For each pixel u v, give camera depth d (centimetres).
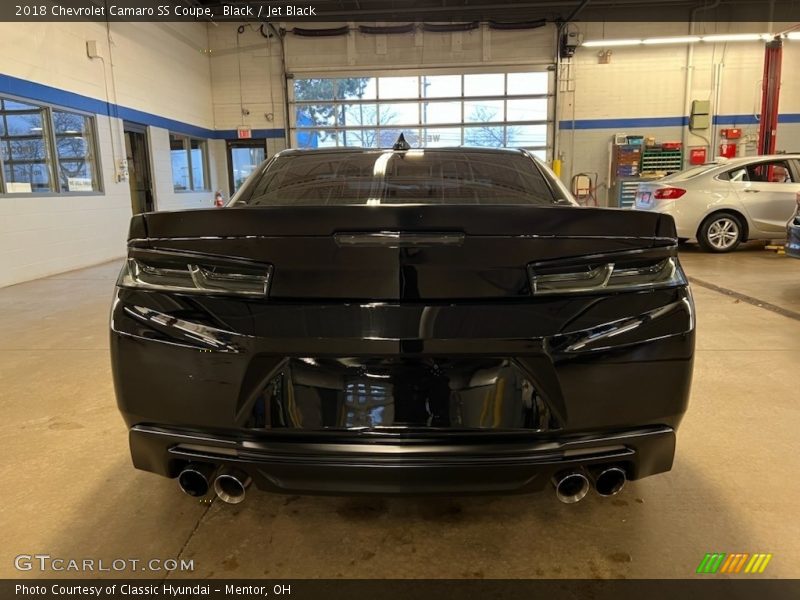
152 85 1042
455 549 163
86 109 824
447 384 136
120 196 915
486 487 138
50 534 171
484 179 220
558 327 135
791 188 774
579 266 138
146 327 143
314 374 137
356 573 153
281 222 138
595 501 187
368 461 135
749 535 168
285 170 228
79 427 248
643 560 157
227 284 139
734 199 782
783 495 189
